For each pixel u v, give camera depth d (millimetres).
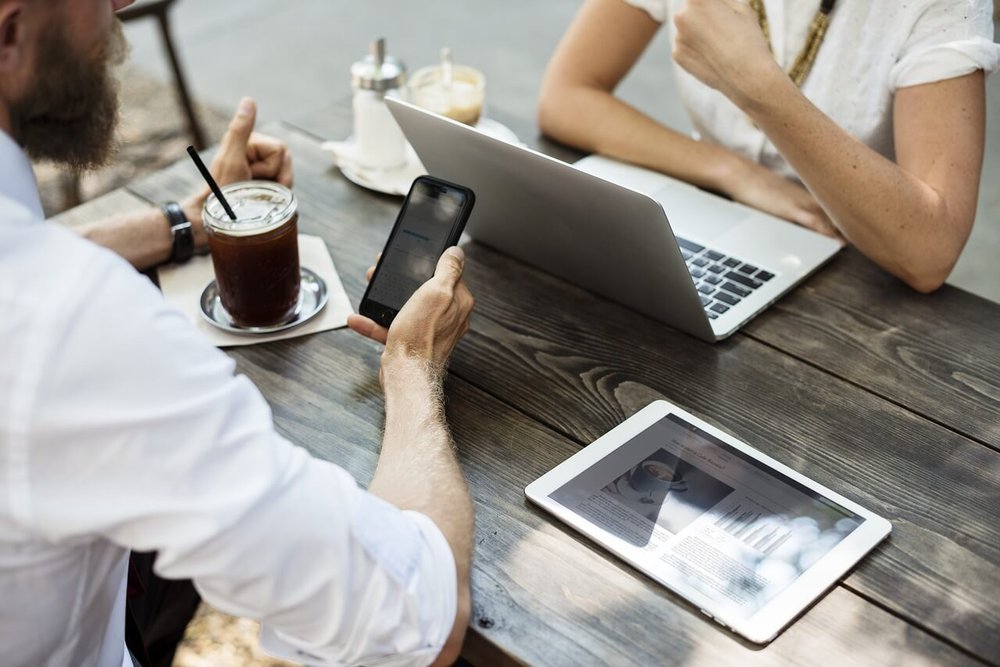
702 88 1559
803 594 792
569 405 1007
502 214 1179
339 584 689
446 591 754
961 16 1274
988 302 1159
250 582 662
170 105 3301
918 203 1191
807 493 887
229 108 3340
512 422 986
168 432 626
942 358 1062
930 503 883
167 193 1394
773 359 1064
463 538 815
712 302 1136
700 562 820
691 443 946
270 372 1055
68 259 619
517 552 844
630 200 965
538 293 1186
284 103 3412
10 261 606
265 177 1326
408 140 1217
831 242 1255
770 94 1211
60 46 680
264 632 785
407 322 971
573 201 1045
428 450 875
